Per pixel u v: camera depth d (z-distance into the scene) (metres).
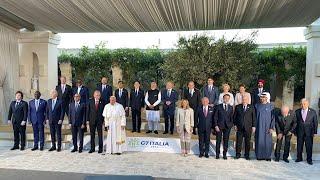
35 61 12.44
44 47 12.09
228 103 8.03
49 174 6.54
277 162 7.69
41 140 8.66
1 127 10.12
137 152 8.62
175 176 6.50
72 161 7.58
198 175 6.59
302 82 12.71
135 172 6.73
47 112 8.58
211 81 9.19
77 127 8.49
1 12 9.52
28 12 9.04
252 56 12.36
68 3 8.02
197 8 8.27
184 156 8.21
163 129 10.16
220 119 7.96
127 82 14.44
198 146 8.48
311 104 10.17
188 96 9.10
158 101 9.59
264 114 7.85
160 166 7.24
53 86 12.51
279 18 9.42
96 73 14.59
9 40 10.83
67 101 9.52
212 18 9.41
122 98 9.57
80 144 8.49
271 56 12.90
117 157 8.02
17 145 8.75
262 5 7.99
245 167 7.22
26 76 12.23
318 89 10.16
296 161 7.74
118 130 8.36
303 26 10.59
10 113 8.70
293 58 12.70
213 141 8.47
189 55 12.19
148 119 9.65
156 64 14.19
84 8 8.43
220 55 11.95
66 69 14.77
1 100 10.51
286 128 7.64
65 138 9.22
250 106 7.89
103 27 10.87
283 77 12.79
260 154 7.87
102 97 9.41
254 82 12.71
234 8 8.29
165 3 7.84
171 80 12.44
